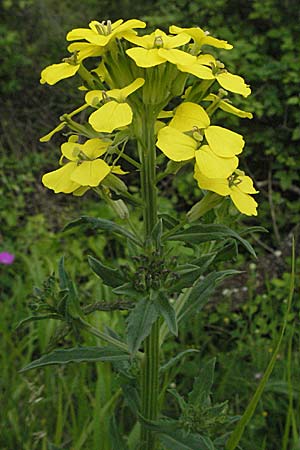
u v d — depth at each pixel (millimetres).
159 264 1951
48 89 7059
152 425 2254
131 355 1829
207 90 2027
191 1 6609
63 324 2203
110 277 2070
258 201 6105
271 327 4250
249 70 6074
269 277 5152
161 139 1824
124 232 2115
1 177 6445
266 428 3609
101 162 1924
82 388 3428
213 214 2246
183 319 2314
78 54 1972
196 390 2369
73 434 3252
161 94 1954
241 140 1855
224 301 4914
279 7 6371
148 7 7387
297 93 6152
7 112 6949
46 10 7648
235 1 6625
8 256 4855
